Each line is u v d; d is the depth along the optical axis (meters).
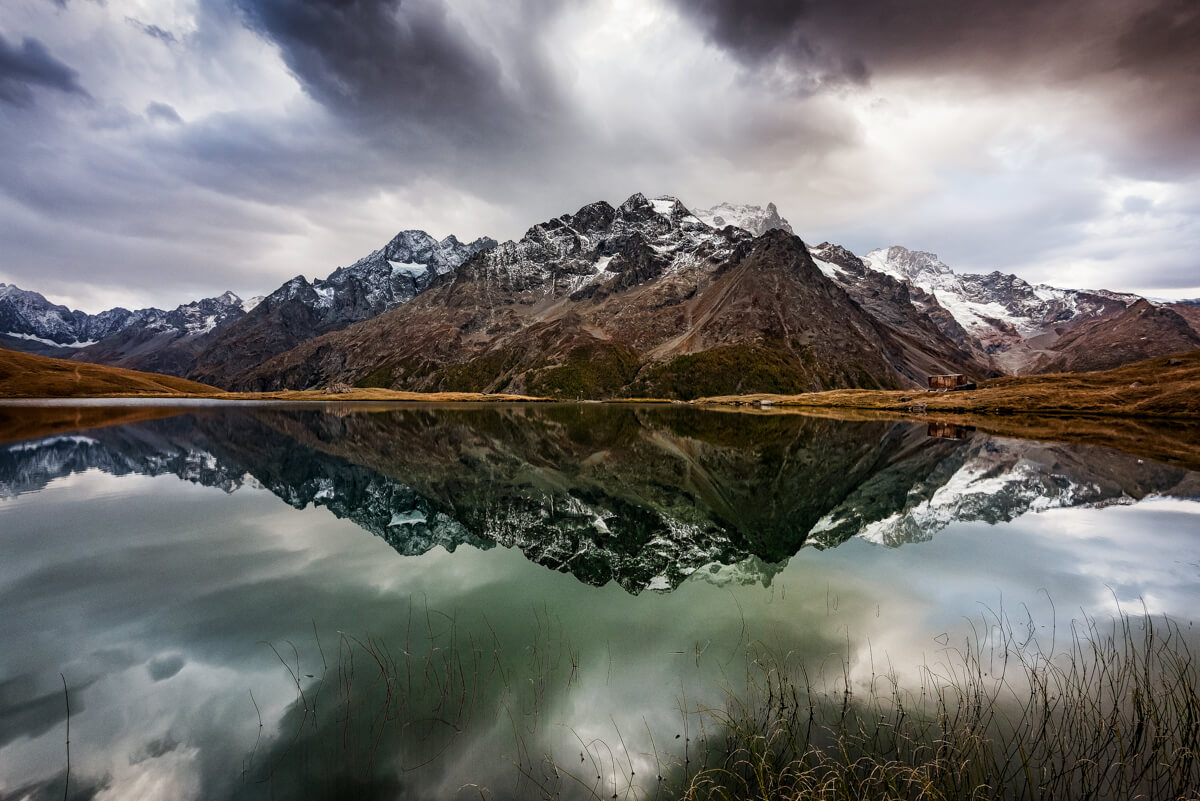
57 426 82.00
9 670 13.99
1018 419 103.62
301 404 194.75
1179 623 16.50
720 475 47.84
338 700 12.63
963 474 45.66
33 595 19.06
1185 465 48.34
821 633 16.03
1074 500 35.34
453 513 32.59
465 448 67.00
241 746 11.09
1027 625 16.45
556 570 22.30
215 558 23.41
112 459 50.66
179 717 12.05
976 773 10.09
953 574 21.33
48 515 30.69
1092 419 98.56
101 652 14.95
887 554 24.27
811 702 12.38
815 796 9.45
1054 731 11.16
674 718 11.95
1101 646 14.91
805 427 98.31
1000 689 12.82
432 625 16.67
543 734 11.47
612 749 11.00
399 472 47.97
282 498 35.84
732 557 24.16
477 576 21.42
